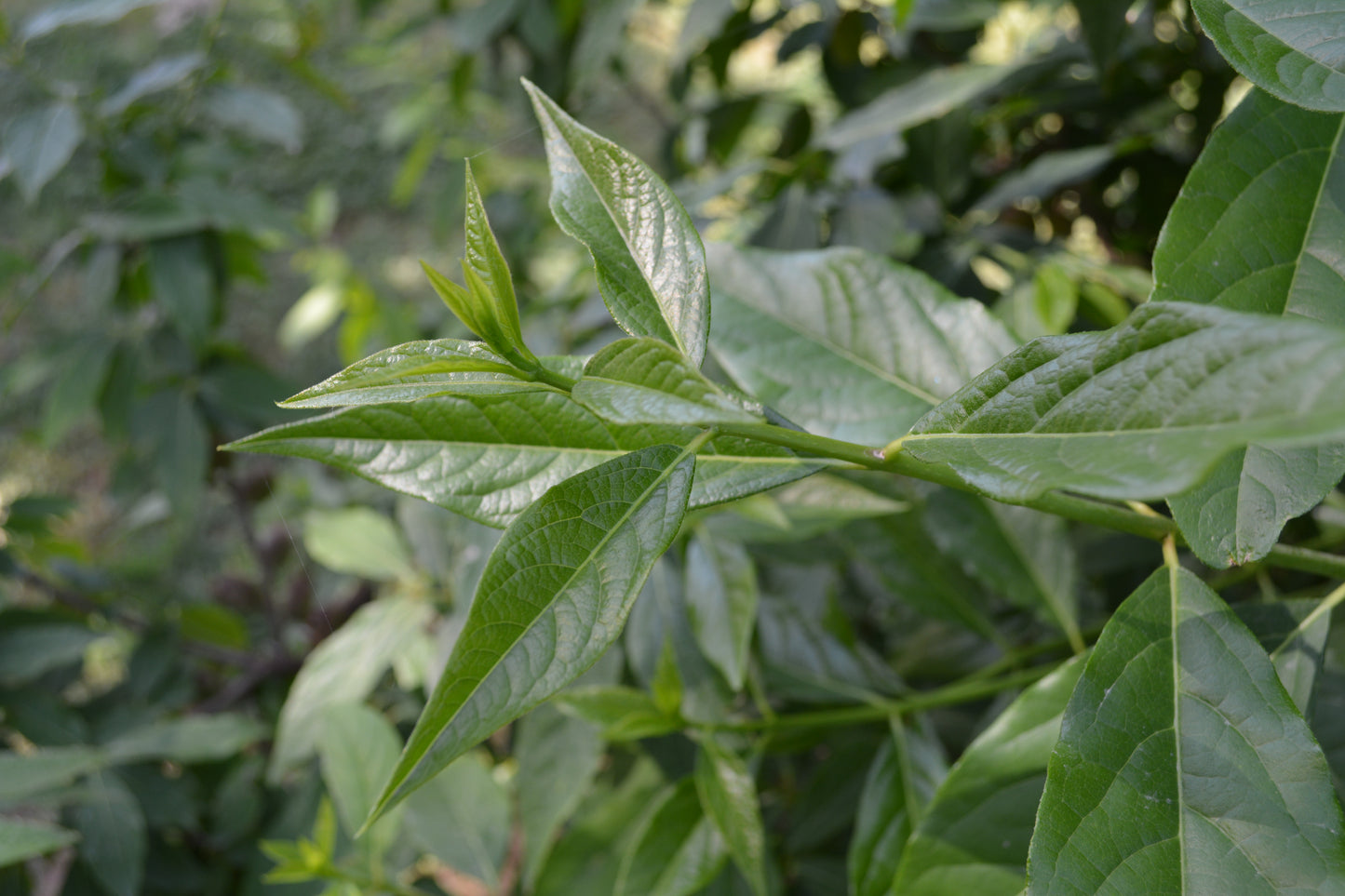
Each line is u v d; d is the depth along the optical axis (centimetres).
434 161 462
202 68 115
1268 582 61
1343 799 55
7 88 449
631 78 172
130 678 112
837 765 70
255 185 453
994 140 108
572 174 48
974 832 52
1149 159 94
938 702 63
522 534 44
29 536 112
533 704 42
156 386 116
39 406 355
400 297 350
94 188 411
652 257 47
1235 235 49
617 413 43
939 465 44
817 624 70
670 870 62
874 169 94
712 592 67
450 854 73
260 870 98
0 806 92
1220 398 39
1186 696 47
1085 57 85
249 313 397
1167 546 48
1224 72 89
